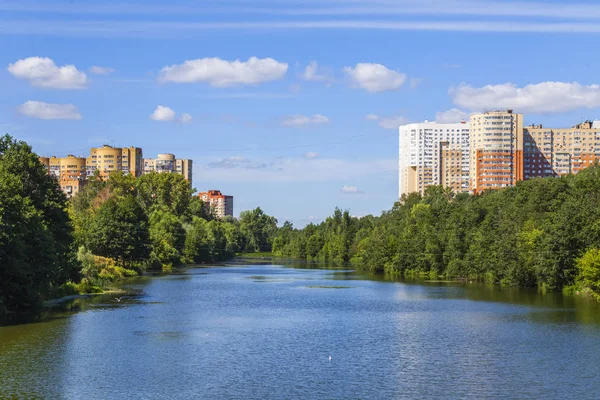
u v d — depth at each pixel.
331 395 65.06
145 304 133.88
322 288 178.88
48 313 117.06
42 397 63.53
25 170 137.25
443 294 161.12
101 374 72.19
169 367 75.75
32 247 116.19
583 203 162.25
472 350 85.88
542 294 159.00
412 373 73.56
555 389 67.38
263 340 92.62
